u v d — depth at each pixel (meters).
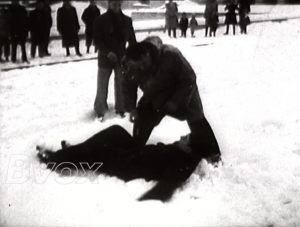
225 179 3.42
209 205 3.00
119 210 2.93
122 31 5.64
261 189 3.19
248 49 7.27
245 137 4.36
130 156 3.67
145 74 3.56
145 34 13.38
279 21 6.41
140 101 3.82
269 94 5.48
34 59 12.18
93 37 5.71
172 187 3.25
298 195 3.05
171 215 2.87
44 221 2.80
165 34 13.09
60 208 2.97
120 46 5.62
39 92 7.81
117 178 3.50
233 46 8.08
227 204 3.01
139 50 3.42
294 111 4.91
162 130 4.72
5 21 11.29
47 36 12.69
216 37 9.99
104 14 5.62
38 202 3.09
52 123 5.48
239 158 3.82
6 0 11.60
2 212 2.90
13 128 5.28
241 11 6.31
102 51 5.64
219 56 8.04
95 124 5.30
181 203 3.05
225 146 4.13
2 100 7.19
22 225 2.74
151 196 3.16
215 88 6.19
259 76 6.15
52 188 3.34
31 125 5.40
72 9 12.31
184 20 12.20
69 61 11.63
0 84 8.73
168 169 3.44
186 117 3.68
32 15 12.19
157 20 15.36
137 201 3.10
